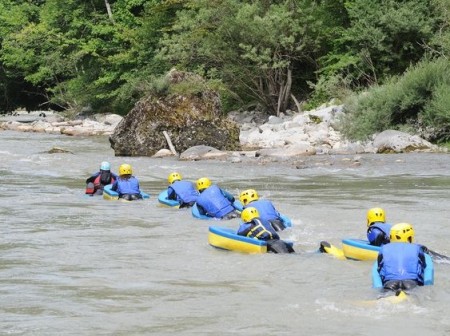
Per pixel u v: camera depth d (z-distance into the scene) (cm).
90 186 2478
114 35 6831
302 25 5156
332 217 1972
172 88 4009
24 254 1560
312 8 5075
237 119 5438
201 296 1225
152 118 3912
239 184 2681
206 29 5334
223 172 3053
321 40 5247
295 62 5544
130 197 2356
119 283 1316
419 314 1093
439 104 3719
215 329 1045
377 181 2712
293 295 1223
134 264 1463
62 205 2262
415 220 1906
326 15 5194
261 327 1051
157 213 2098
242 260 1482
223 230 1611
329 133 4191
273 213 1773
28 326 1066
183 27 5450
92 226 1892
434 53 4716
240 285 1296
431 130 3869
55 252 1579
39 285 1304
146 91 4134
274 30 5006
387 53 4859
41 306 1171
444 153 3506
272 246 1541
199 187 2084
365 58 4869
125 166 2400
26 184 2777
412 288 1188
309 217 1972
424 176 2827
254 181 2759
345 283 1298
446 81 3872
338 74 4997
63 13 7419
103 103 7231
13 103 9388
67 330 1047
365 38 4784
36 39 7550
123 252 1574
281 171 3053
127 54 6488
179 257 1523
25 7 8400
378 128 3912
